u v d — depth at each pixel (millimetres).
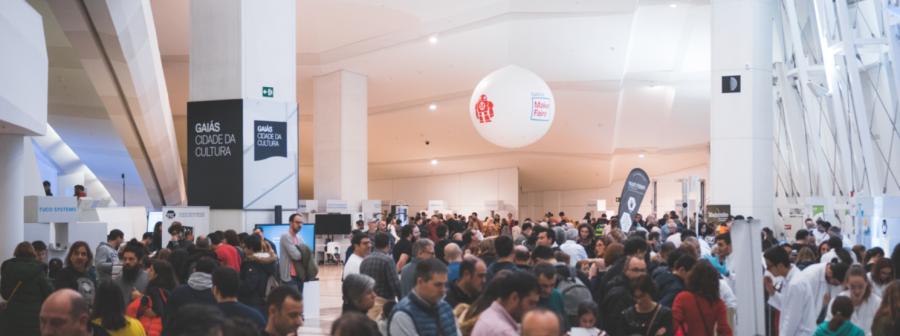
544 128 11977
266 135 11055
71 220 11047
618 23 18516
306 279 8680
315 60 20703
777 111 17547
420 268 3764
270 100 11141
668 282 5305
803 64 14867
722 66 14008
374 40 19750
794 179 17141
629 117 23875
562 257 5996
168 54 19922
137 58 14695
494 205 29672
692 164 27219
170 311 4750
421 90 23328
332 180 21328
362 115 21859
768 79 13969
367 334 2627
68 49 15562
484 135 12406
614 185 30000
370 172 32812
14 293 5785
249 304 7039
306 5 18250
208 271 4977
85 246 6203
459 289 4859
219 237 8266
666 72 21203
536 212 32938
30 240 10555
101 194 28000
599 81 21531
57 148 24906
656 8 18062
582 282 5391
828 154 16312
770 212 13789
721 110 13992
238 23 11039
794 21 14992
